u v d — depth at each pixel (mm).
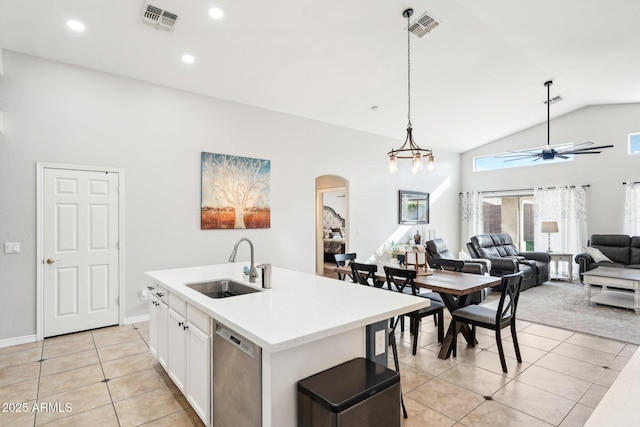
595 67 4820
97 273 3885
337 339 1667
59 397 2473
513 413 2275
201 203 4570
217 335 1817
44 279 3590
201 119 4617
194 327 2084
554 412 2287
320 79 4547
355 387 1438
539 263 6605
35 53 3521
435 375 2818
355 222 6520
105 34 3318
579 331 3879
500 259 5984
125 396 2484
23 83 3484
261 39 3596
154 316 2850
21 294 3477
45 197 3592
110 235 3955
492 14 3561
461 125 6941
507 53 4359
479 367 2969
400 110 5836
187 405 2375
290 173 5520
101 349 3328
